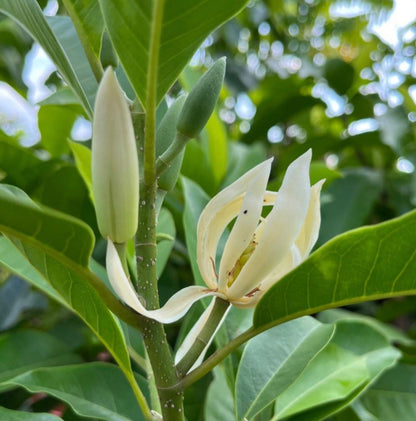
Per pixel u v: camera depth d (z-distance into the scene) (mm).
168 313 123
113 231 114
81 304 147
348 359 214
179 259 323
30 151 283
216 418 208
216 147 333
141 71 120
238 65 499
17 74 408
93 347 267
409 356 251
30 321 324
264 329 132
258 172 125
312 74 421
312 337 196
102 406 189
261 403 178
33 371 186
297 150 407
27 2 138
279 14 576
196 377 129
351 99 435
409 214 112
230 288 128
